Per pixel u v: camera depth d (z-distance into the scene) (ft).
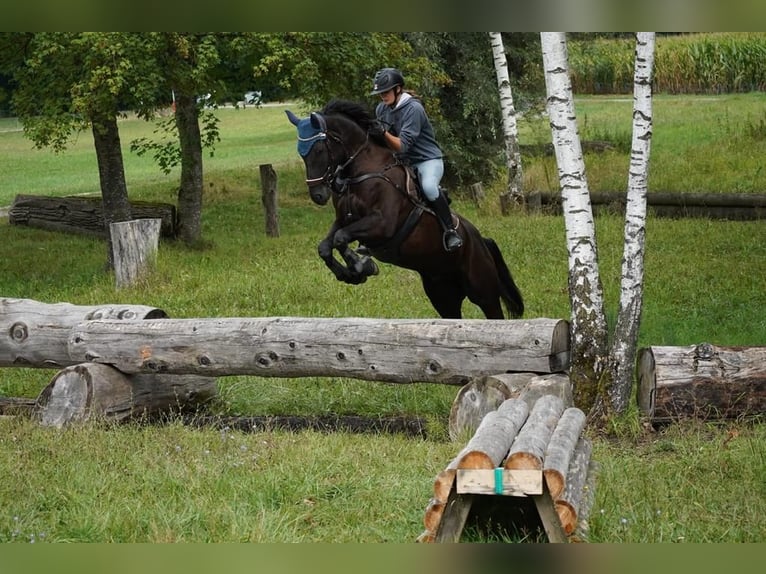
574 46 119.34
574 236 30.12
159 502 22.25
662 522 20.67
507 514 20.98
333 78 64.75
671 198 65.72
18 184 107.76
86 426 29.40
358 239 32.71
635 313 30.17
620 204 68.33
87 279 57.62
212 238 71.05
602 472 23.91
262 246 66.13
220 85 60.90
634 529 20.39
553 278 50.42
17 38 56.70
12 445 27.30
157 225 53.83
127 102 56.49
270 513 21.47
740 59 124.47
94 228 72.33
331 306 45.44
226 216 81.46
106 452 26.45
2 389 36.29
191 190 67.36
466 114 88.84
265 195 71.36
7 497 22.74
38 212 74.84
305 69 60.03
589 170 81.61
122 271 53.06
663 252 54.34
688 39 130.11
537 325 28.43
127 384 31.48
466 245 34.81
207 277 53.88
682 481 23.50
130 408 31.42
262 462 25.34
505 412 22.08
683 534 20.17
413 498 22.57
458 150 89.51
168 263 57.67
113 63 53.11
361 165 32.73
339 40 62.49
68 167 121.70
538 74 95.35
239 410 33.60
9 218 77.51
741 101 114.01
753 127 90.63
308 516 21.63
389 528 21.03
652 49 30.42
